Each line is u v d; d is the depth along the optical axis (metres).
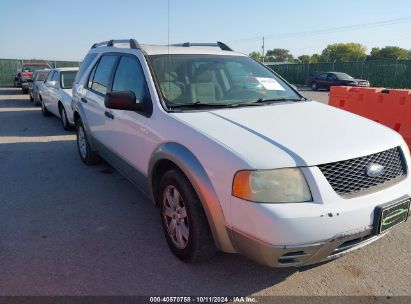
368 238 2.69
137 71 3.93
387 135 3.02
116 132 4.32
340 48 86.81
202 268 3.14
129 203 4.54
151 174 3.46
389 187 2.75
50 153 6.99
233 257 3.29
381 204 2.61
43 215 4.20
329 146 2.67
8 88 26.52
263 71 4.43
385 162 2.82
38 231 3.81
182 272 3.09
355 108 7.39
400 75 26.77
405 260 3.24
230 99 3.76
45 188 5.06
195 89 3.71
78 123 6.11
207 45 4.98
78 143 6.31
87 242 3.59
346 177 2.59
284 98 4.00
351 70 30.23
